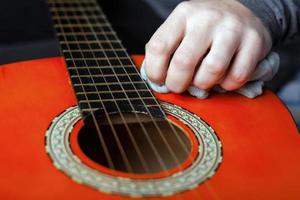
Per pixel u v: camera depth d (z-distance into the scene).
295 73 0.78
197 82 0.48
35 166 0.40
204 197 0.39
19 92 0.48
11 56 0.73
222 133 0.46
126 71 0.52
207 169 0.41
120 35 0.72
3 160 0.40
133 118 0.47
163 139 0.47
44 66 0.52
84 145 0.46
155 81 0.49
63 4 0.69
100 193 0.38
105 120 0.47
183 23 0.48
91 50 0.55
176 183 0.39
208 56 0.47
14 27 0.77
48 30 0.77
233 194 0.39
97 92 0.48
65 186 0.38
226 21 0.48
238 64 0.48
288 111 0.49
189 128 0.46
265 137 0.45
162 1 0.78
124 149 0.48
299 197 0.40
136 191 0.38
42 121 0.45
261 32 0.50
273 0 0.55
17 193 0.38
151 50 0.48
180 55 0.47
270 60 0.51
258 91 0.50
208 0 0.51
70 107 0.47
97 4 0.69
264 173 0.41
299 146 0.45
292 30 0.58
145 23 0.75
